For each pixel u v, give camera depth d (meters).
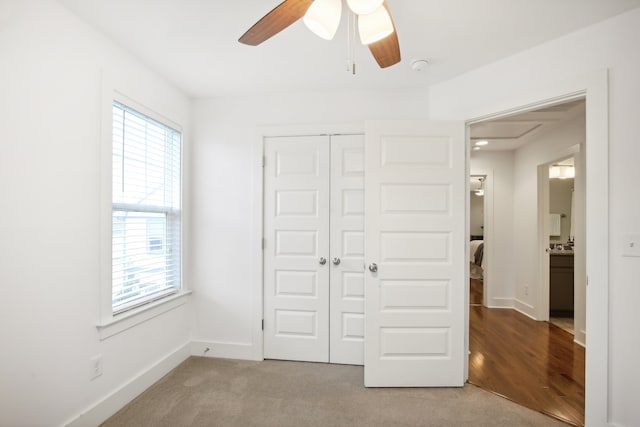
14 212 1.39
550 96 1.89
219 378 2.34
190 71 2.30
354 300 2.58
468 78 2.29
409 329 2.27
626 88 1.64
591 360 1.72
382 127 2.29
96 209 1.79
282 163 2.67
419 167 2.28
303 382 2.29
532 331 3.42
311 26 1.25
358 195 2.59
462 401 2.06
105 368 1.85
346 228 2.59
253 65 2.21
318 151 2.63
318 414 1.91
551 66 1.89
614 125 1.67
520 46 1.96
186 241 2.71
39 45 1.48
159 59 2.13
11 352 1.38
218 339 2.74
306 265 2.64
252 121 2.71
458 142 2.28
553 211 5.18
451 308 2.27
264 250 2.69
